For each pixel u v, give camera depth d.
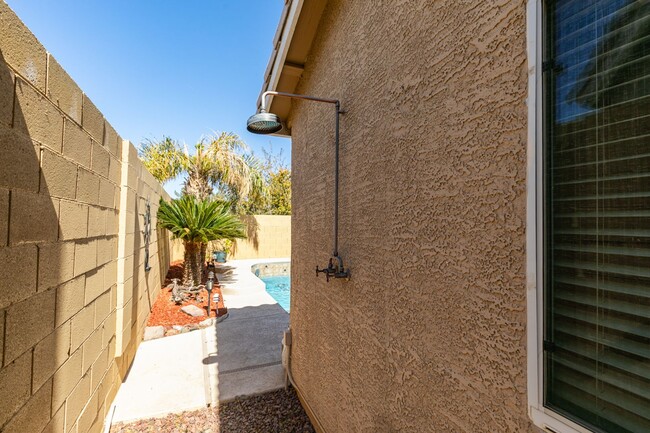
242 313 6.36
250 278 10.47
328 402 2.37
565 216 0.78
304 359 3.03
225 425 2.86
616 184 0.69
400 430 1.44
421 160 1.33
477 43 1.04
